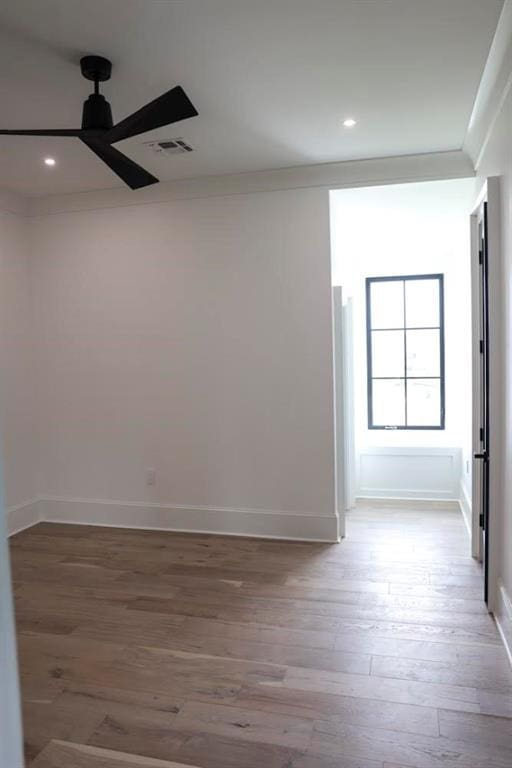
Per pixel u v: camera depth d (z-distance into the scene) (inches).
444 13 79.7
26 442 173.0
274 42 86.0
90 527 171.2
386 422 229.6
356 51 89.4
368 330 229.6
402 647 99.0
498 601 106.6
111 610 115.9
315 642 101.4
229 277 156.9
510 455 97.0
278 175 148.9
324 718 80.7
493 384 106.8
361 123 118.0
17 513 168.4
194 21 80.0
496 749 73.9
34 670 94.6
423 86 101.7
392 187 144.1
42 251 172.9
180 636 104.7
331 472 153.0
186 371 162.4
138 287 164.9
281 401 155.4
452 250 209.6
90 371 171.3
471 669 92.0
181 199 158.7
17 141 123.3
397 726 78.7
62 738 77.8
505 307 100.3
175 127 118.9
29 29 81.2
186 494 165.0
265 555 144.7
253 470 159.0
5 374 164.4
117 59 90.2
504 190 99.3
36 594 124.2
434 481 198.8
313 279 150.6
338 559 141.0
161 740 77.0
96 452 172.6
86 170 144.3
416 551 145.9
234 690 87.9
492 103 105.2
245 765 72.1
